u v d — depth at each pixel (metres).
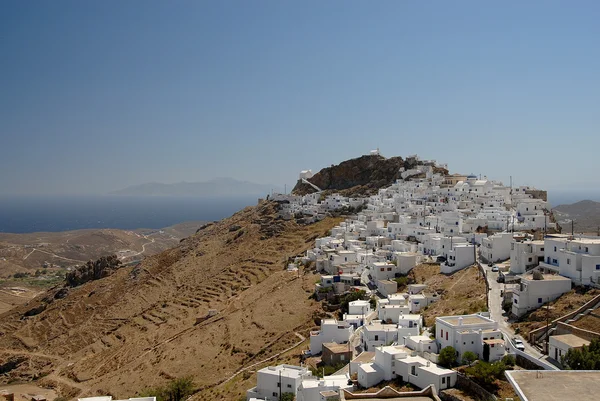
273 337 126.69
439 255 142.88
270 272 192.12
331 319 118.44
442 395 68.12
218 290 191.50
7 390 150.75
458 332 75.94
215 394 103.25
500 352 74.25
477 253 133.25
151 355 143.00
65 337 199.38
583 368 62.53
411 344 81.62
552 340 71.00
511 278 103.50
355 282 142.88
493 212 166.00
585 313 78.25
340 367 91.06
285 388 85.25
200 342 139.25
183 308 184.62
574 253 90.38
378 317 110.88
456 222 158.88
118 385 129.25
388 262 146.12
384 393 54.50
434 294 113.44
